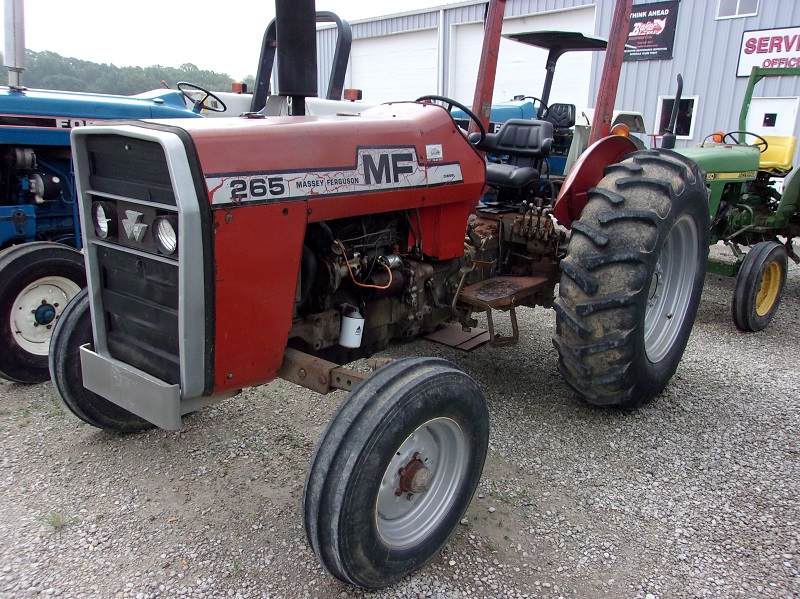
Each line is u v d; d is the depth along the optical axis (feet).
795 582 6.35
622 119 29.53
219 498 7.59
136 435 9.04
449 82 43.93
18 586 6.09
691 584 6.31
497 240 11.26
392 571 5.98
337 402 10.16
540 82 39.17
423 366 6.16
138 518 7.18
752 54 30.58
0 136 11.00
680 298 10.36
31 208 11.46
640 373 8.91
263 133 6.04
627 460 8.60
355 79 50.47
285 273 6.33
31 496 7.55
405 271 8.31
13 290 10.28
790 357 12.72
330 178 6.59
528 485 7.97
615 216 8.45
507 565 6.56
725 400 10.50
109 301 6.85
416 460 6.29
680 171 9.05
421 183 7.77
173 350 6.25
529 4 38.24
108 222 6.37
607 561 6.63
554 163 25.53
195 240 5.52
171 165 5.34
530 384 11.00
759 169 17.70
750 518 7.37
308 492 5.55
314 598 6.05
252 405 10.02
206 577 6.28
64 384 8.13
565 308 8.72
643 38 34.06
